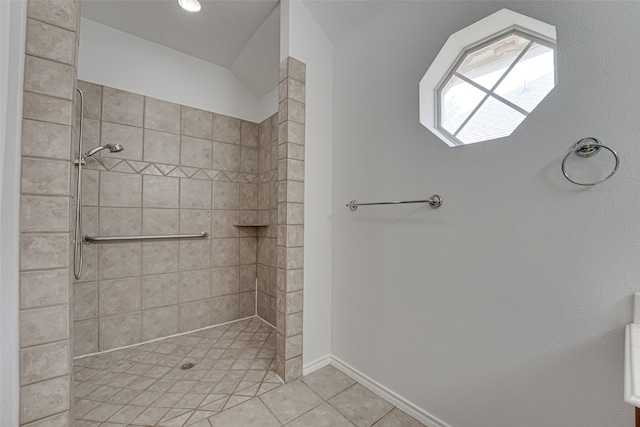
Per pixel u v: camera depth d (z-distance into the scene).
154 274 2.08
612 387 0.79
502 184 1.01
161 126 2.11
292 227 1.58
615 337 0.79
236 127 2.49
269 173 2.45
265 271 2.50
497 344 1.03
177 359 1.82
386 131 1.44
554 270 0.90
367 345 1.54
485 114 1.25
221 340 2.10
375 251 1.50
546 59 1.08
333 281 1.75
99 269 1.88
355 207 1.60
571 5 0.87
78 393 1.46
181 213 2.20
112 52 1.92
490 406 1.05
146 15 1.82
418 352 1.29
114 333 1.93
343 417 1.31
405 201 1.34
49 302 0.82
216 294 2.38
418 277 1.29
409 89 1.33
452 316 1.16
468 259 1.11
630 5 0.76
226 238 2.43
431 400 1.24
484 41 1.22
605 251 0.80
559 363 0.89
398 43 1.38
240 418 1.30
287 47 1.56
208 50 2.19
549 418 0.91
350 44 1.64
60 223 0.84
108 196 1.90
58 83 0.84
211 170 2.35
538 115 0.93
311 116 1.66
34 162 0.80
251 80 2.46
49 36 0.83
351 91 1.64
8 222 0.77
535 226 0.94
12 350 0.77
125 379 1.59
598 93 0.81
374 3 1.46
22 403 0.79
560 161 0.88
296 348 1.61
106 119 1.89
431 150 1.24
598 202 0.81
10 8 0.76
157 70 2.10
